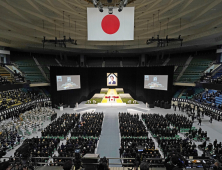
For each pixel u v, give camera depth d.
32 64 43.94
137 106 37.94
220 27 24.94
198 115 29.05
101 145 18.38
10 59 42.31
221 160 5.96
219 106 25.92
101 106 38.19
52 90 36.16
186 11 22.55
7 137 18.39
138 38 35.50
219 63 35.38
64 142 19.05
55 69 35.97
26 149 5.50
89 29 12.52
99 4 11.46
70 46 39.28
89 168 5.43
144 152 13.84
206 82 31.69
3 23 23.58
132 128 20.03
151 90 39.91
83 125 21.44
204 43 32.97
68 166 4.26
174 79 41.56
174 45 37.97
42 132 19.70
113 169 7.99
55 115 28.39
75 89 40.72
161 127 20.69
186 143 15.48
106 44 39.34
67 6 23.20
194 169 5.93
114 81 45.97
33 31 30.12
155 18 26.92
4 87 27.36
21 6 20.83
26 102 32.25
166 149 14.49
